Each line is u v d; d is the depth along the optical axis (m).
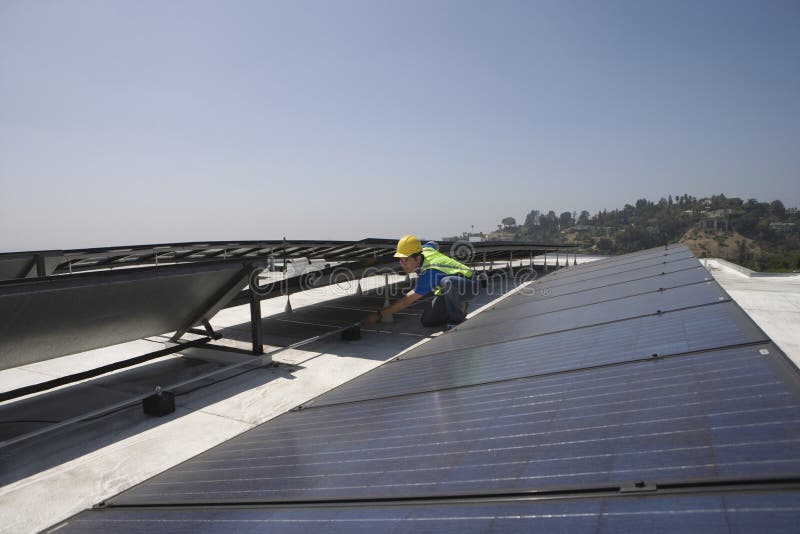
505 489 1.54
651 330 3.39
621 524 1.17
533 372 3.07
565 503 1.34
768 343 2.33
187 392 6.36
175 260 10.74
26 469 4.40
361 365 7.49
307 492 1.99
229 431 5.18
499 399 2.64
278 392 6.34
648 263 9.47
